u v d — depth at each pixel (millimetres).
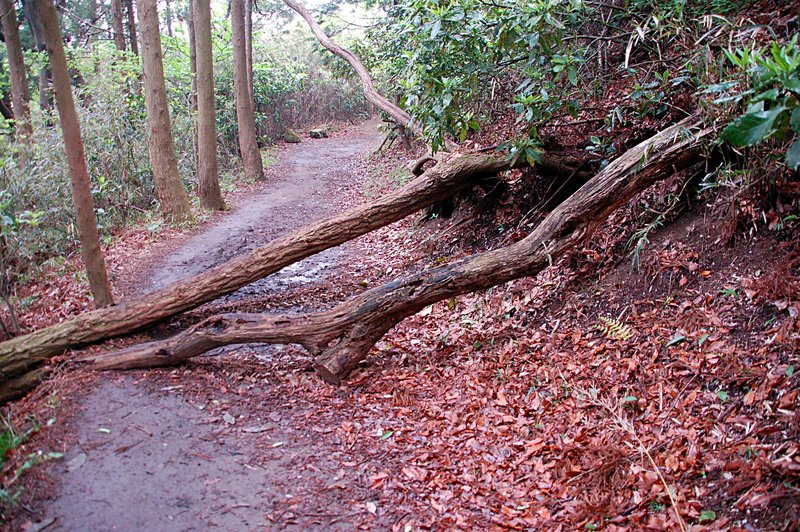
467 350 5312
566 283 5590
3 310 6820
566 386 4320
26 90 11391
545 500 3334
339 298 7117
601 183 5094
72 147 5320
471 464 3746
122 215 10992
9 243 7105
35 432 4074
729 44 4711
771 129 2779
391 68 12719
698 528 2820
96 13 20781
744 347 3811
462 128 6828
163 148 10391
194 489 3508
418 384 4848
